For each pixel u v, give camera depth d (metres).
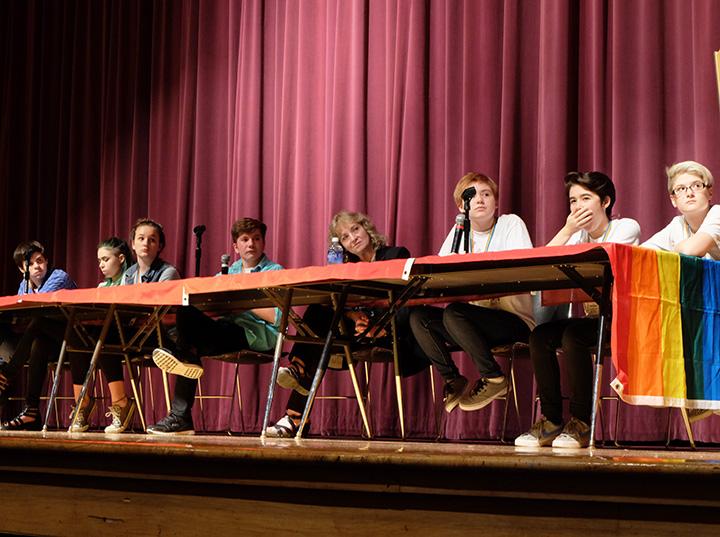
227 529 1.86
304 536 1.79
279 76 5.44
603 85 4.36
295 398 3.30
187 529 1.91
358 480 1.73
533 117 4.56
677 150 4.20
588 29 4.43
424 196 4.83
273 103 5.48
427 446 2.27
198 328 3.42
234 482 1.85
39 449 2.10
